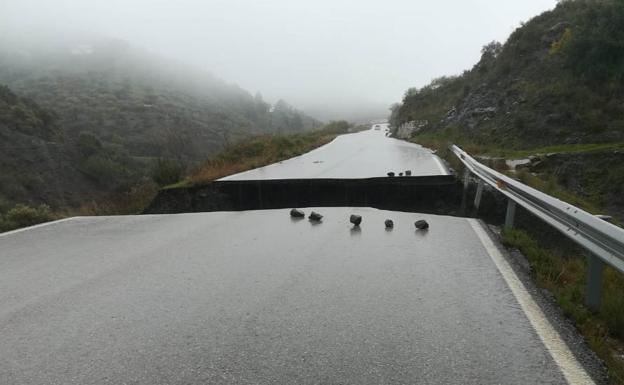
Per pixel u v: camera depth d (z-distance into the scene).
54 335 3.64
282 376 2.95
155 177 14.20
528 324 3.66
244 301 4.23
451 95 43.81
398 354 3.20
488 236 6.64
